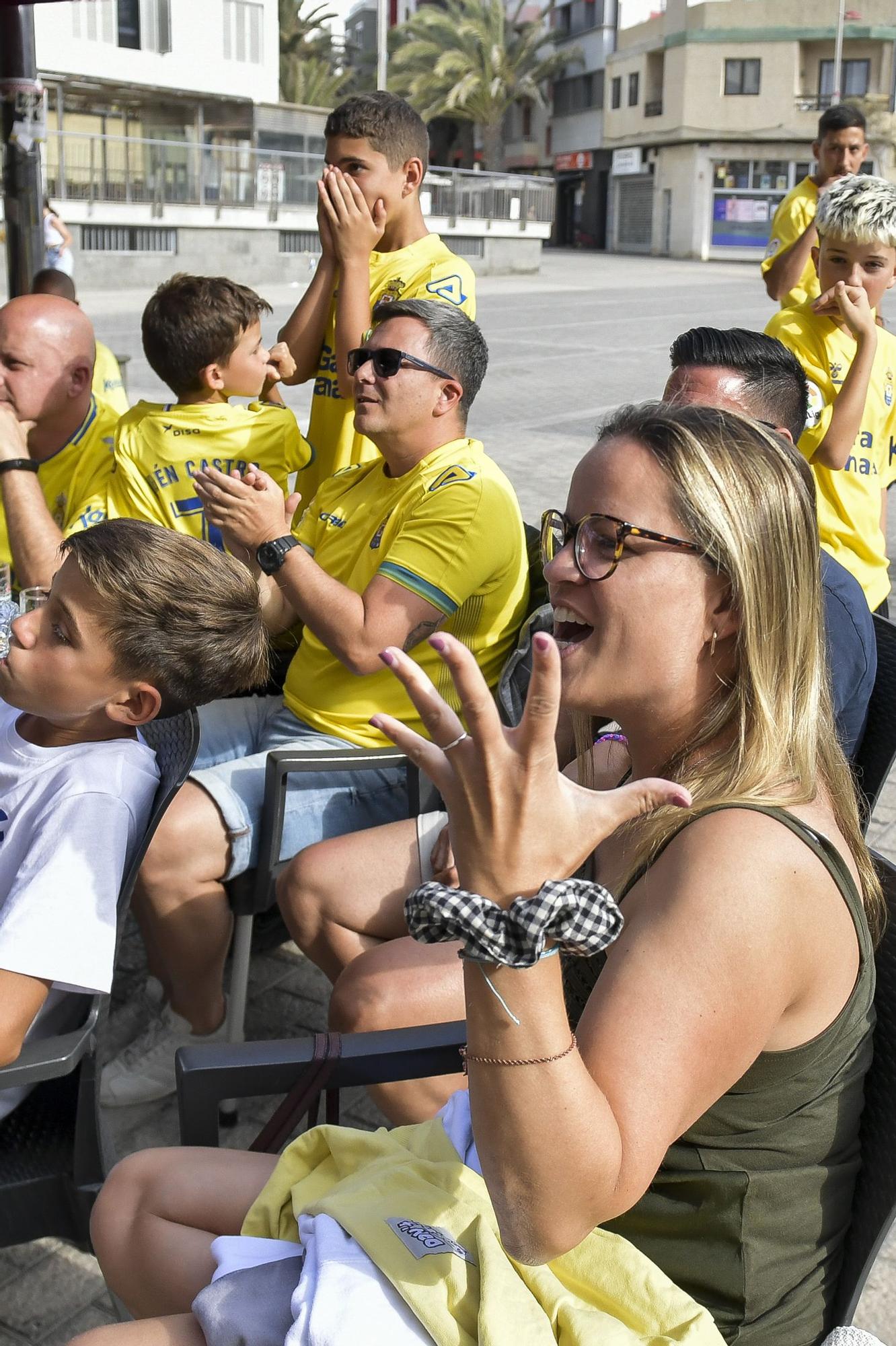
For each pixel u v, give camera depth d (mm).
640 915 1337
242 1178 1684
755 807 1349
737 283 31641
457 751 1138
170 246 25625
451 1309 1383
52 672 1926
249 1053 1797
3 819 1982
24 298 3395
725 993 1274
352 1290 1382
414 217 3877
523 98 56031
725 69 45594
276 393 3688
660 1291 1381
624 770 1927
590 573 1438
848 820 1511
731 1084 1316
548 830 1153
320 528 3178
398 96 3768
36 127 4977
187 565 1967
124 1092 2750
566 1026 1196
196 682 1997
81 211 23969
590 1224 1247
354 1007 2186
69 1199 1937
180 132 26312
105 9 24500
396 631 2775
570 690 1488
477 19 47812
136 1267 1652
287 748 2861
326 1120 1963
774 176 46469
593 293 26797
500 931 1146
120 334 16234
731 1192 1396
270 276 27312
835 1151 1469
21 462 3203
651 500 1406
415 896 1172
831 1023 1375
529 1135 1193
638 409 1487
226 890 2789
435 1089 2125
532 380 13516
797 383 2619
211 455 3373
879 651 2662
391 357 2842
